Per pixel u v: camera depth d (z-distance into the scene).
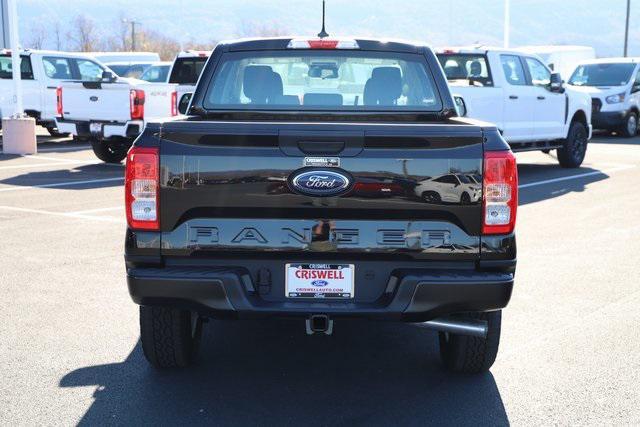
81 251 8.20
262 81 5.71
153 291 4.22
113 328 5.84
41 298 6.55
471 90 13.30
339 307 4.21
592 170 15.58
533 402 4.60
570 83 24.31
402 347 5.59
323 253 4.23
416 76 5.68
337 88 5.72
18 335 5.66
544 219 10.28
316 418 4.37
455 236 4.23
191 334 5.08
